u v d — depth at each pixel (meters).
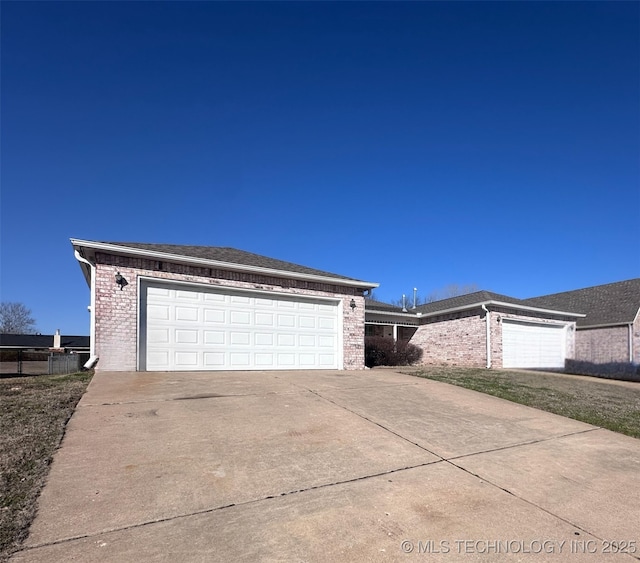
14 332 51.72
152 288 11.26
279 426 5.90
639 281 24.84
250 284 12.67
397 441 5.58
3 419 5.66
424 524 3.48
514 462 5.08
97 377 9.19
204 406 6.73
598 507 3.98
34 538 3.06
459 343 19.89
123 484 3.96
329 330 14.20
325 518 3.51
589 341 23.25
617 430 6.79
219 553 2.96
